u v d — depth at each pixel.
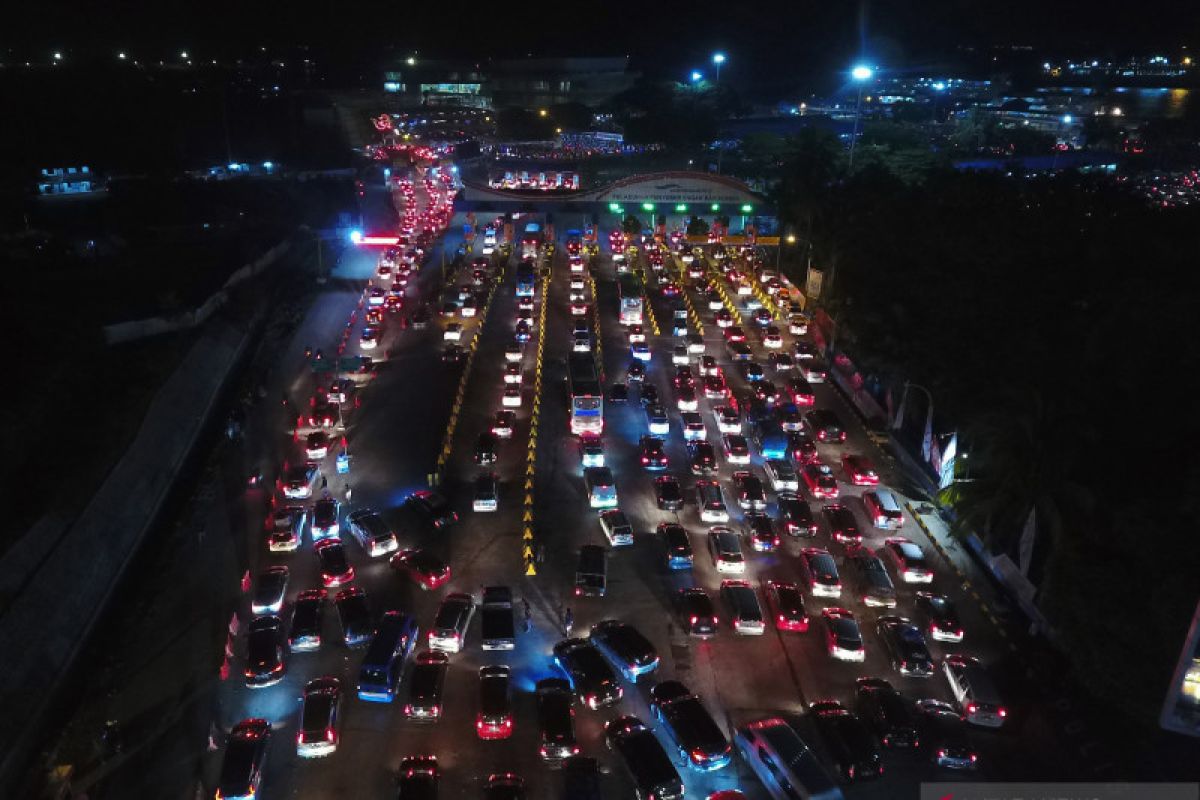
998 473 49.97
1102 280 66.00
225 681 39.03
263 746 34.25
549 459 60.22
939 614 43.44
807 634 43.22
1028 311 64.12
